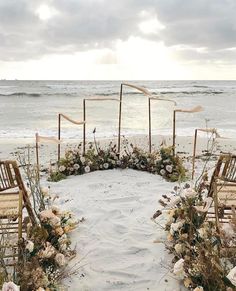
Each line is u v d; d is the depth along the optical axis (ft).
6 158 29.94
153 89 187.73
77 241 13.56
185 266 10.17
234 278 8.04
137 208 16.58
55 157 30.12
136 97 130.31
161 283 11.05
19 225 11.00
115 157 23.00
